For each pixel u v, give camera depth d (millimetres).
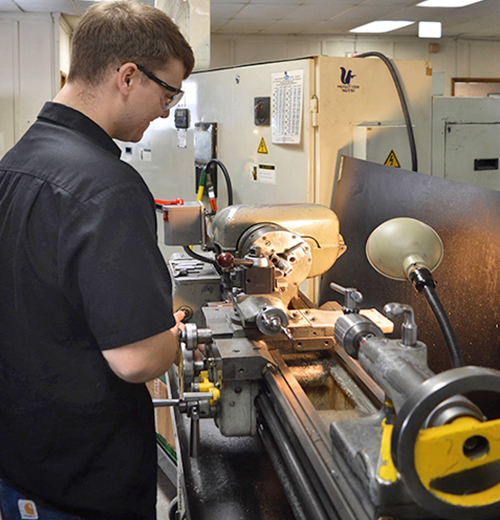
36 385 994
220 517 1066
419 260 1003
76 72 1002
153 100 1041
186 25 2910
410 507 692
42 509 1043
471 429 602
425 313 1688
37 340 978
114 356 915
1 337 999
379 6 5727
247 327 1294
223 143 2697
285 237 1398
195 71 2838
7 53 5977
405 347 768
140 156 3428
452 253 1589
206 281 1766
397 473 665
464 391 595
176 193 3129
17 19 5922
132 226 917
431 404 590
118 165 961
